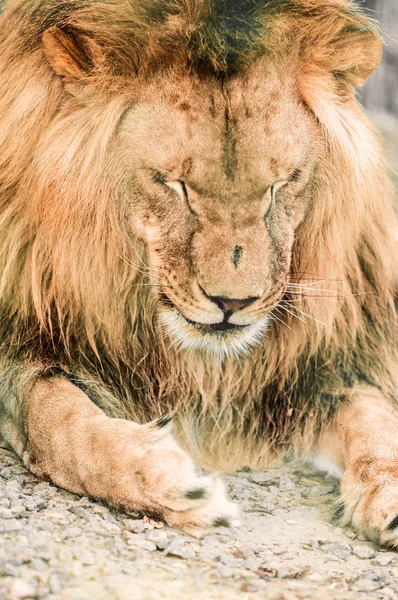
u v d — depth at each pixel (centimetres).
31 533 622
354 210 801
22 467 778
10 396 802
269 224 743
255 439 865
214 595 597
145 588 591
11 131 764
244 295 725
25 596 550
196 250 730
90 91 745
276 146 736
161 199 740
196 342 762
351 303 838
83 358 809
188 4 734
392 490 737
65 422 743
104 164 744
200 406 848
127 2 744
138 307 797
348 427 831
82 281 772
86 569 599
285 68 753
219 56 719
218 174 726
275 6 750
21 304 795
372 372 879
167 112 730
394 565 690
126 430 724
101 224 757
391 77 1816
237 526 711
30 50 765
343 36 781
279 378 848
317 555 696
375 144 830
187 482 688
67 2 761
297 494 815
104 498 705
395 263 884
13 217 777
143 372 820
